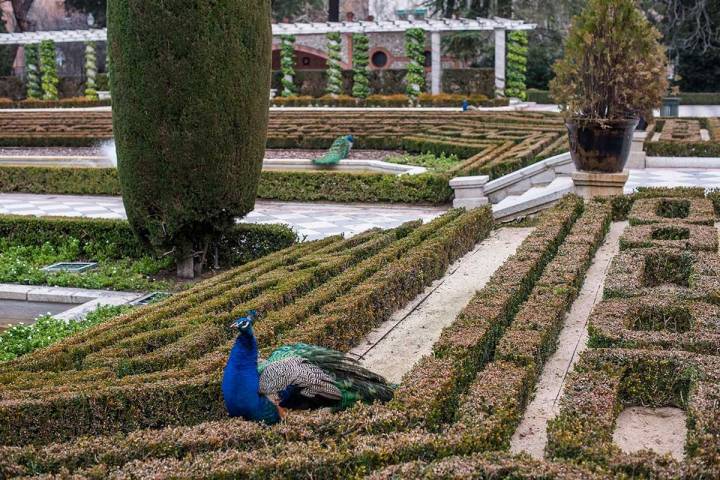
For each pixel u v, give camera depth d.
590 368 5.62
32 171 20.12
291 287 8.62
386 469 4.17
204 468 4.33
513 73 40.38
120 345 7.07
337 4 49.28
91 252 13.58
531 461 4.15
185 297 9.05
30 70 45.44
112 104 11.72
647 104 12.45
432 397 5.17
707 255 8.66
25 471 4.61
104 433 5.77
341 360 5.57
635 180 17.77
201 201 11.74
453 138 24.59
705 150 20.50
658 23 44.78
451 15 49.56
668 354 5.80
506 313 7.36
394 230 11.93
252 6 11.59
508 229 12.98
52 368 7.00
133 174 11.70
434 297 9.22
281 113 34.06
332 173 18.19
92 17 56.75
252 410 5.12
